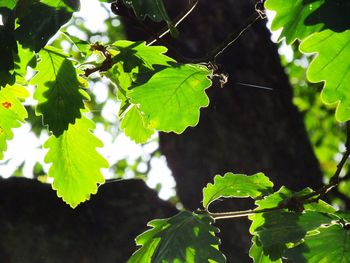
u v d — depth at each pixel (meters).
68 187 0.66
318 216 0.56
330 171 2.82
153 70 0.59
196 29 1.45
